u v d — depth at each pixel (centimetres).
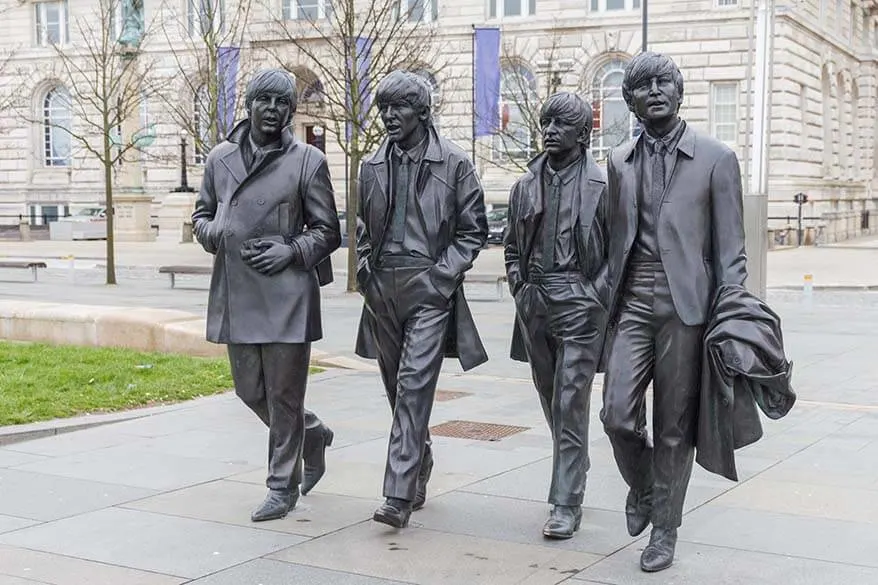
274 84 623
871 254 3684
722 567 543
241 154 640
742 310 512
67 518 637
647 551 543
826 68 4750
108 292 2383
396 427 607
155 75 4700
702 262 536
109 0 4184
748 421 518
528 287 621
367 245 633
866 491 690
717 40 4081
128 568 546
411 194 621
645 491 573
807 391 1087
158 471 755
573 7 4266
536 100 3791
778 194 4138
